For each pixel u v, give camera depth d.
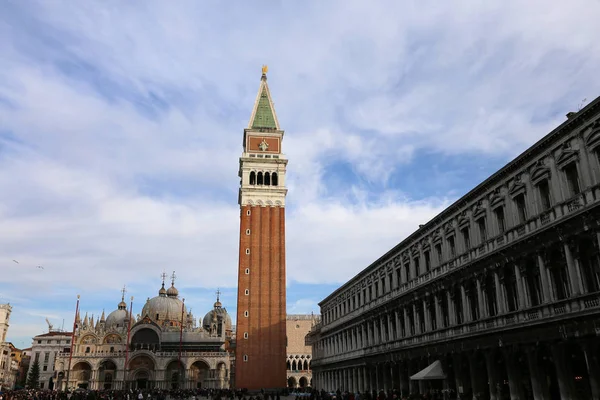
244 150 142.62
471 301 55.31
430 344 62.88
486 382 52.53
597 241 37.72
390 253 78.12
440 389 62.59
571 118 40.72
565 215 41.09
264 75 150.38
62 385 156.62
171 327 183.12
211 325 195.88
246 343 120.69
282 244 129.75
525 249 45.62
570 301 39.88
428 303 65.12
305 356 199.75
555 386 42.09
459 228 58.44
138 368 160.50
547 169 43.81
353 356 94.81
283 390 118.06
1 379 164.25
